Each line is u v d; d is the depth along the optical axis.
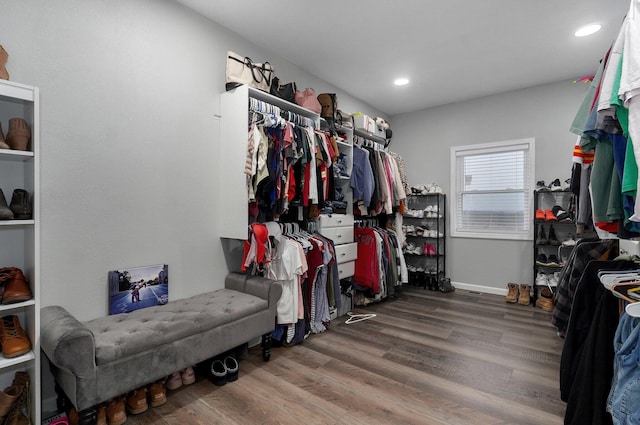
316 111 3.00
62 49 1.73
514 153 4.05
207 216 2.47
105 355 1.44
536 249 3.65
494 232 4.18
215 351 1.89
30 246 1.52
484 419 1.65
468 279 4.35
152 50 2.13
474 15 2.44
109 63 1.92
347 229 3.35
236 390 1.92
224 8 2.35
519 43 2.84
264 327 2.20
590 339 1.33
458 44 2.87
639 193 1.08
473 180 4.35
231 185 2.46
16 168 1.61
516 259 4.00
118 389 1.48
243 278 2.44
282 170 2.42
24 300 1.43
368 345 2.57
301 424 1.62
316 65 3.30
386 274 3.69
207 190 2.47
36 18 1.65
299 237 2.73
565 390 1.57
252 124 2.35
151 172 2.13
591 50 2.96
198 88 2.40
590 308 1.51
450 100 4.34
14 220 1.40
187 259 2.34
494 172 4.19
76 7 1.79
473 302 3.78
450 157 4.47
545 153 3.79
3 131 1.56
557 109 3.72
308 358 2.34
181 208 2.30
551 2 2.27
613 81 1.16
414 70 3.42
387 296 3.93
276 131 2.41
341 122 3.34
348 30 2.65
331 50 2.99
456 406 1.77
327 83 3.72
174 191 2.26
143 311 1.96
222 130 2.53
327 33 2.70
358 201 3.51
